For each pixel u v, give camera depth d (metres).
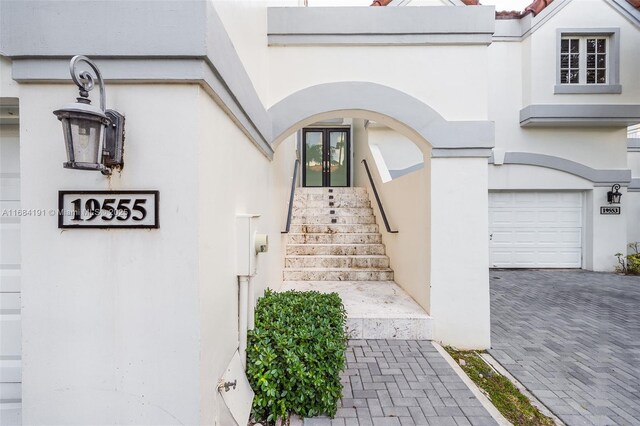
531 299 5.85
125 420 1.62
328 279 5.43
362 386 2.84
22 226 1.63
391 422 2.38
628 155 9.37
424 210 3.96
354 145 10.12
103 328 1.62
